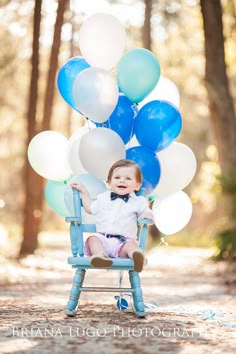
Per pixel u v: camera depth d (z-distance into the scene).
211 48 12.91
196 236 26.52
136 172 5.24
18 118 23.58
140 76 5.61
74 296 5.10
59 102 23.39
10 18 18.88
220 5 12.94
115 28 5.82
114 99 5.43
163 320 4.96
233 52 17.78
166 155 5.79
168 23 20.25
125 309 5.54
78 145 5.72
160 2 19.56
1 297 7.21
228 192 12.23
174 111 5.54
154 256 17.42
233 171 12.92
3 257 14.44
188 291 8.48
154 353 3.79
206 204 25.69
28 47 20.28
